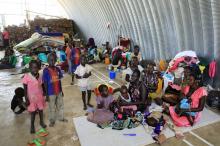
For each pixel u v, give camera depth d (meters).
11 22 17.06
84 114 4.49
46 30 13.32
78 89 6.13
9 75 7.70
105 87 4.28
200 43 5.45
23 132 3.83
